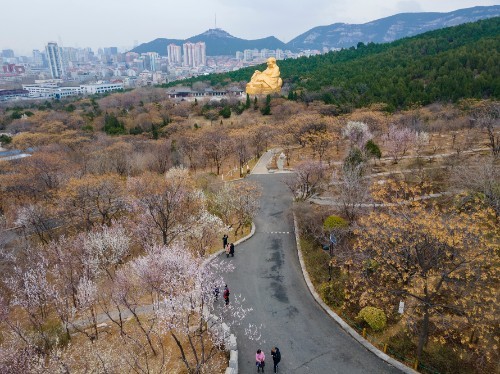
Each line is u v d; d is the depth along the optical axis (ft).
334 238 97.81
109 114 323.78
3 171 171.32
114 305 90.84
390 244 76.18
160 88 499.92
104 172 167.94
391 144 172.76
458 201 101.24
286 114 274.36
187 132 237.66
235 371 68.95
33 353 72.13
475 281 68.69
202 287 71.92
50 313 92.38
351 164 137.18
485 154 156.04
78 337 82.28
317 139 179.93
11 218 137.59
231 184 146.61
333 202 128.26
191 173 188.85
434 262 69.51
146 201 116.16
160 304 78.64
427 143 184.24
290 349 75.77
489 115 175.42
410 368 69.67
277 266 105.81
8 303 92.94
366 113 208.95
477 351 66.49
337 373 69.82
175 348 75.92
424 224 66.44
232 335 77.10
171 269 76.54
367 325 81.00
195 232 111.65
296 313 86.28
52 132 257.34
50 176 157.38
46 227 130.82
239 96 393.91
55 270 96.32
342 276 95.09
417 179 137.80
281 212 142.72
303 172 147.54
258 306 88.74
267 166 199.41
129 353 70.03
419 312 71.77
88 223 128.98
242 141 197.26
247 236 123.24
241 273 102.63
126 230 119.55
